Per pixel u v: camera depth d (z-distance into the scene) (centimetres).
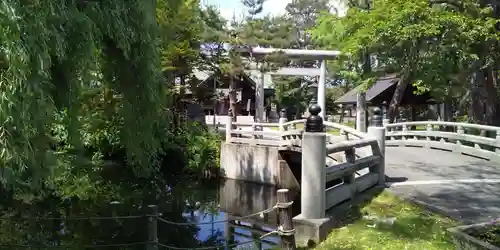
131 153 647
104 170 1199
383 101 2177
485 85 1463
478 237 363
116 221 889
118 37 547
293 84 3500
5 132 376
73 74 486
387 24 1190
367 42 1248
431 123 1416
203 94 1761
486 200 677
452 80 1509
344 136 1016
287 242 508
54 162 454
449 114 2231
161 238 864
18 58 375
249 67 1816
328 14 1659
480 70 1345
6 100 371
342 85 3856
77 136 550
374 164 792
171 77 1550
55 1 442
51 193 835
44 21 412
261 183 1445
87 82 506
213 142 1612
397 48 1273
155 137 695
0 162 394
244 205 1225
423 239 521
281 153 1395
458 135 1275
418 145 1455
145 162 666
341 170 640
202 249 650
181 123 1593
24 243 746
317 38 1808
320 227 536
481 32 1120
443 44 1195
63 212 880
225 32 1695
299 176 1380
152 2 638
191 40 1567
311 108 579
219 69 1738
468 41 1145
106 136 1154
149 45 605
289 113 3456
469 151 1218
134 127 630
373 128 811
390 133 1595
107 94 750
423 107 2814
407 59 1301
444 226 550
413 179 855
